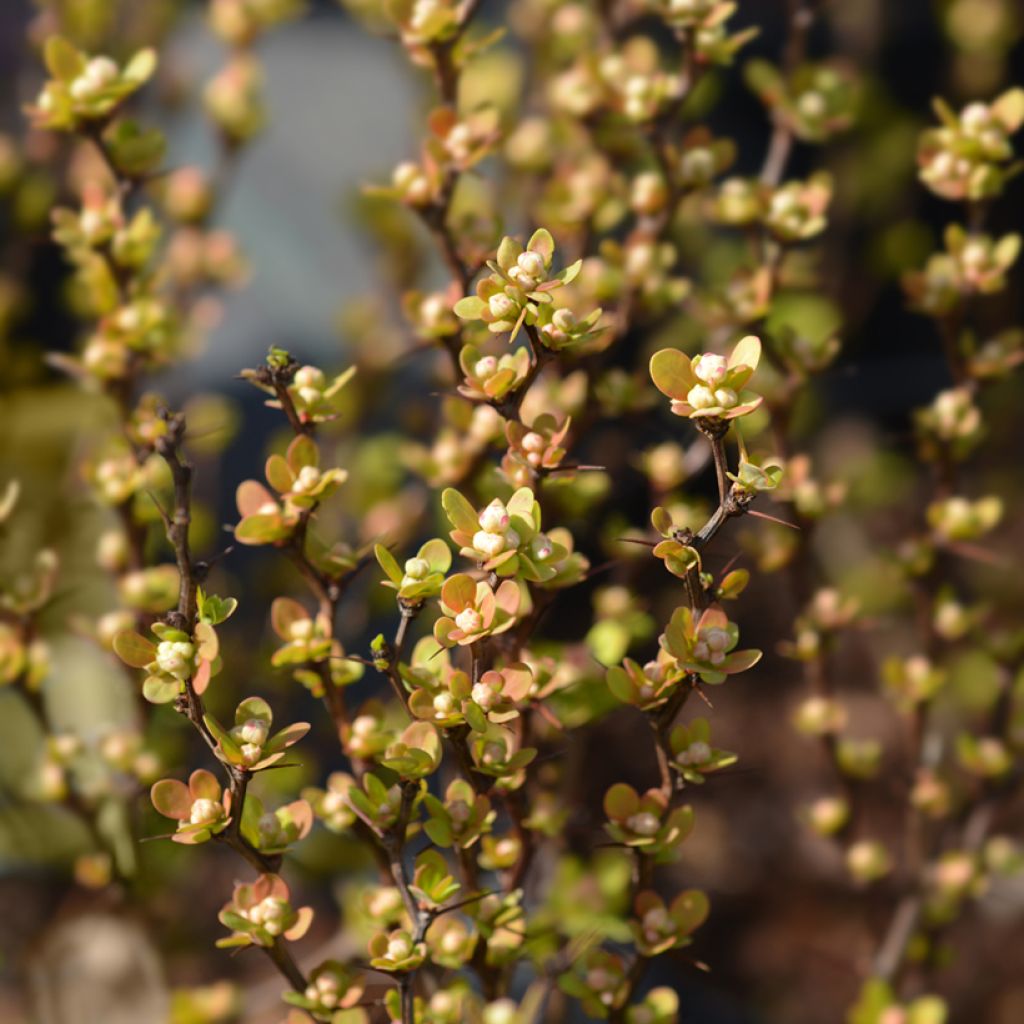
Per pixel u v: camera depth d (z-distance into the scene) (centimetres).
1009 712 82
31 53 105
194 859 92
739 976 115
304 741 92
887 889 87
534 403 76
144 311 77
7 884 102
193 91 114
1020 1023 103
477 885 69
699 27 76
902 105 145
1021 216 152
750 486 64
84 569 92
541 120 97
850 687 141
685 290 78
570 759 81
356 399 103
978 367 79
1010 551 144
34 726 91
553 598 69
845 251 136
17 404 98
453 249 74
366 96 147
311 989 68
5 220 111
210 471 104
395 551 70
